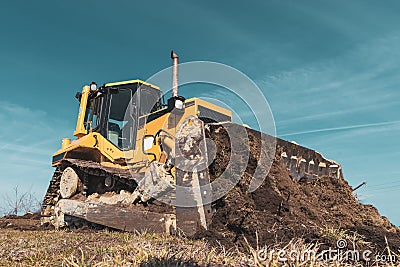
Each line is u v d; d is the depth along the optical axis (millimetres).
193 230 6914
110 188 8461
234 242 6691
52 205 9609
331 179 9438
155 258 4863
